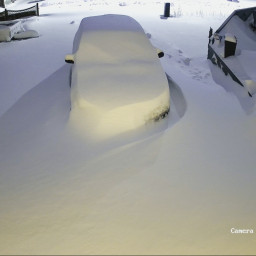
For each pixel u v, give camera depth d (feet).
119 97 16.26
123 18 22.88
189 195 11.72
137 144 14.48
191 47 33.88
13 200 12.04
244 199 11.64
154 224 10.43
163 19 45.62
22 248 9.82
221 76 24.09
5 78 26.16
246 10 30.32
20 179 13.28
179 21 44.57
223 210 11.09
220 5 59.26
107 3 61.72
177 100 19.60
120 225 10.41
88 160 13.71
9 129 18.35
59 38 36.88
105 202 11.39
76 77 17.85
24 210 11.43
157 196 11.63
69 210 11.16
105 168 13.12
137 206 11.17
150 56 19.47
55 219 10.85
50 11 56.03
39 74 26.61
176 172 12.88
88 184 12.33
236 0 65.21
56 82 24.44
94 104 15.93
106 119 15.49
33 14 49.78
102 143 14.67
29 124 18.37
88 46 19.66
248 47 27.61
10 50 33.45
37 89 23.61
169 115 17.42
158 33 38.22
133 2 61.77
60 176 12.99
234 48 23.95
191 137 15.29
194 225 10.42
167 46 32.99
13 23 39.45
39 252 9.62
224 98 20.01
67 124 16.24
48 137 15.97
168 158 13.67
